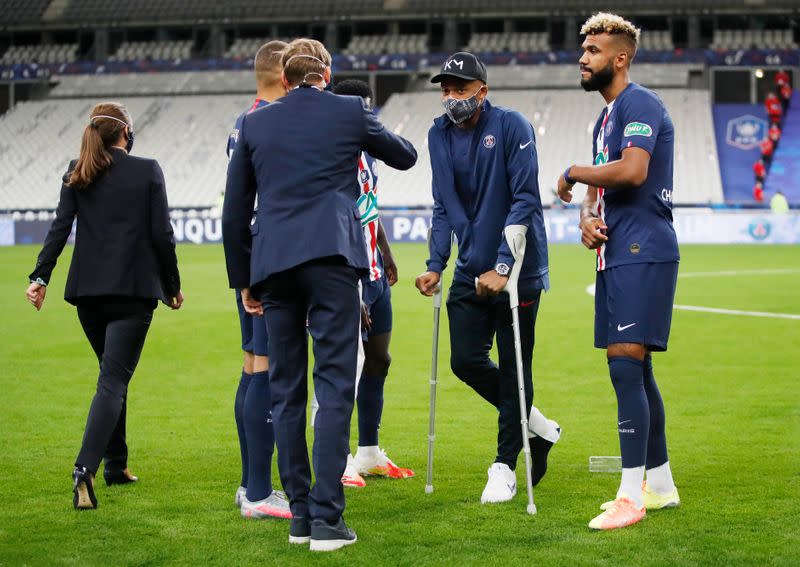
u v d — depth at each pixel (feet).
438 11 146.51
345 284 13.44
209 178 130.41
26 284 60.03
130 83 150.92
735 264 72.08
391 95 143.43
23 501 15.71
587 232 15.06
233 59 149.69
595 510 14.98
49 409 23.85
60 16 154.51
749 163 128.16
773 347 33.45
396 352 33.06
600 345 15.35
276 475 17.66
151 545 13.39
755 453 18.69
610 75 15.15
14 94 161.99
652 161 14.88
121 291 15.98
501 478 15.79
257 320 14.92
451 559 12.55
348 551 13.02
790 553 12.66
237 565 12.51
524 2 144.46
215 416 23.09
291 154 13.51
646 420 14.57
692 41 144.36
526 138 15.81
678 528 13.92
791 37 148.46
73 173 16.07
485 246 16.07
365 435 17.56
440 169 16.39
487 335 16.56
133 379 28.32
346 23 156.46
